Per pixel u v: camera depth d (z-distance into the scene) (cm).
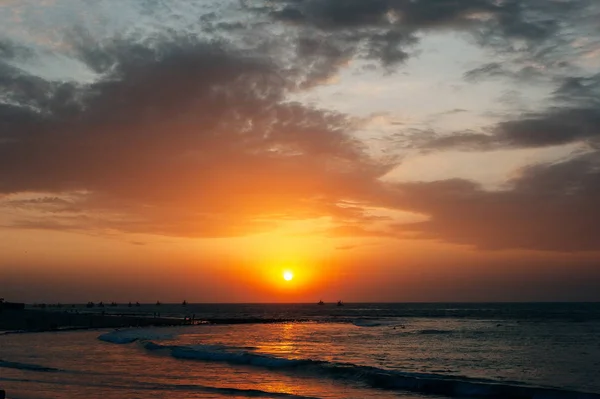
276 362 3155
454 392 2355
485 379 2731
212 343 4897
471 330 6938
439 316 12306
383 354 3994
